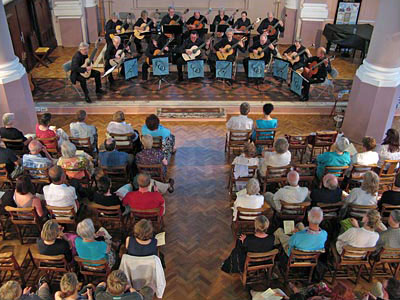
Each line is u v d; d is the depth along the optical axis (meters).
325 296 4.02
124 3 12.19
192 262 4.83
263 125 6.42
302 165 5.41
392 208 4.90
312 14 11.41
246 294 4.42
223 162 6.80
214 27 10.80
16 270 4.23
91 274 4.16
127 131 6.10
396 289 3.62
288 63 8.76
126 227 5.15
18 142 5.92
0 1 6.30
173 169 6.59
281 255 4.54
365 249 4.13
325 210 4.73
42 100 8.54
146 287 3.95
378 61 6.92
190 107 8.46
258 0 12.22
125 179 5.62
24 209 4.58
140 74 9.84
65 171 5.27
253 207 4.68
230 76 9.05
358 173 5.57
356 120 7.54
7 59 6.68
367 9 12.38
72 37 11.56
